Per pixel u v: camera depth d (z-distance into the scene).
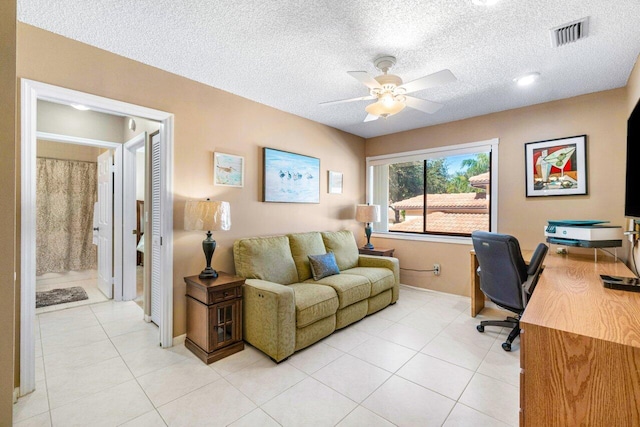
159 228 2.88
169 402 1.79
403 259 4.38
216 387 1.95
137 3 1.68
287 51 2.19
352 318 2.92
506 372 2.13
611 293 1.45
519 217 3.34
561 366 0.96
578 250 2.95
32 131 1.88
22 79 1.84
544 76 2.57
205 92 2.77
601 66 2.38
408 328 2.90
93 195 5.11
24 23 1.86
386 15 1.77
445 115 3.62
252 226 3.19
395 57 2.26
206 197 2.78
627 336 0.91
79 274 4.95
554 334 0.97
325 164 4.11
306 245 3.38
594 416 0.91
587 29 1.89
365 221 4.26
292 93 3.00
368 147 4.83
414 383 2.00
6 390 0.84
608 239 2.44
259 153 3.26
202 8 1.72
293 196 3.62
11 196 0.85
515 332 2.51
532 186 3.24
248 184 3.15
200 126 2.73
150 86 2.41
